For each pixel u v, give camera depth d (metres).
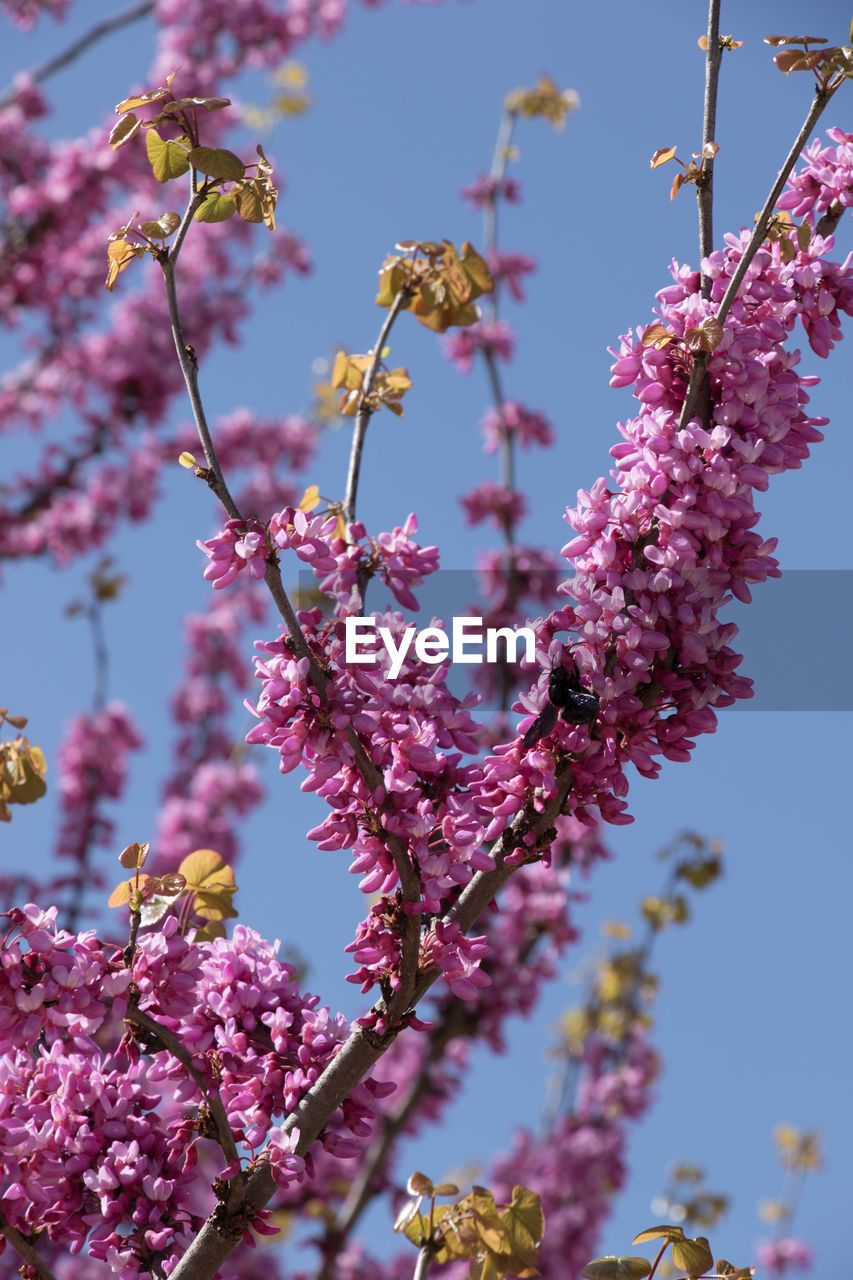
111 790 2.98
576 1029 3.02
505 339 2.67
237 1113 1.11
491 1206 1.16
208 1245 1.09
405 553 1.20
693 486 1.09
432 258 1.34
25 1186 1.10
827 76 1.10
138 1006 1.11
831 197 1.16
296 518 1.07
